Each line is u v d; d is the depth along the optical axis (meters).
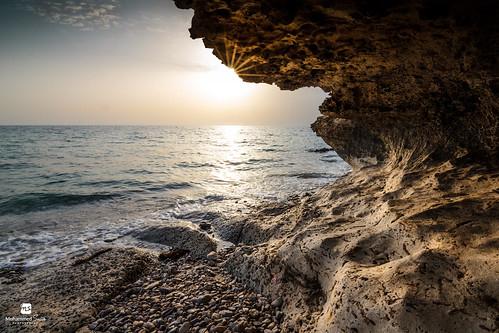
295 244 5.03
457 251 3.09
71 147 51.97
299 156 40.34
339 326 3.12
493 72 4.39
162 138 91.62
